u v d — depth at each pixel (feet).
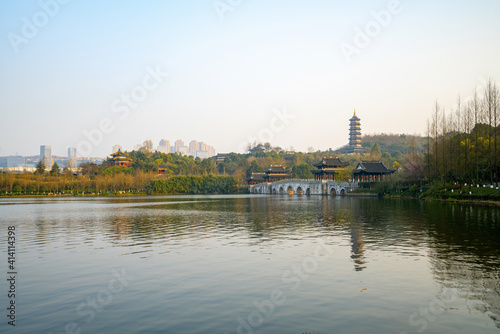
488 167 315.99
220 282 87.40
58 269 101.30
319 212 258.57
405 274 90.94
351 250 119.44
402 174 441.68
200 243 137.90
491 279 86.17
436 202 323.57
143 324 65.16
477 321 64.34
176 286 84.99
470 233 147.54
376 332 60.75
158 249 127.24
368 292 78.84
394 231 156.97
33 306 74.08
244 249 124.98
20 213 283.18
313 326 63.21
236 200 485.56
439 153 364.79
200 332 61.77
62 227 190.60
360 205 315.99
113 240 147.43
